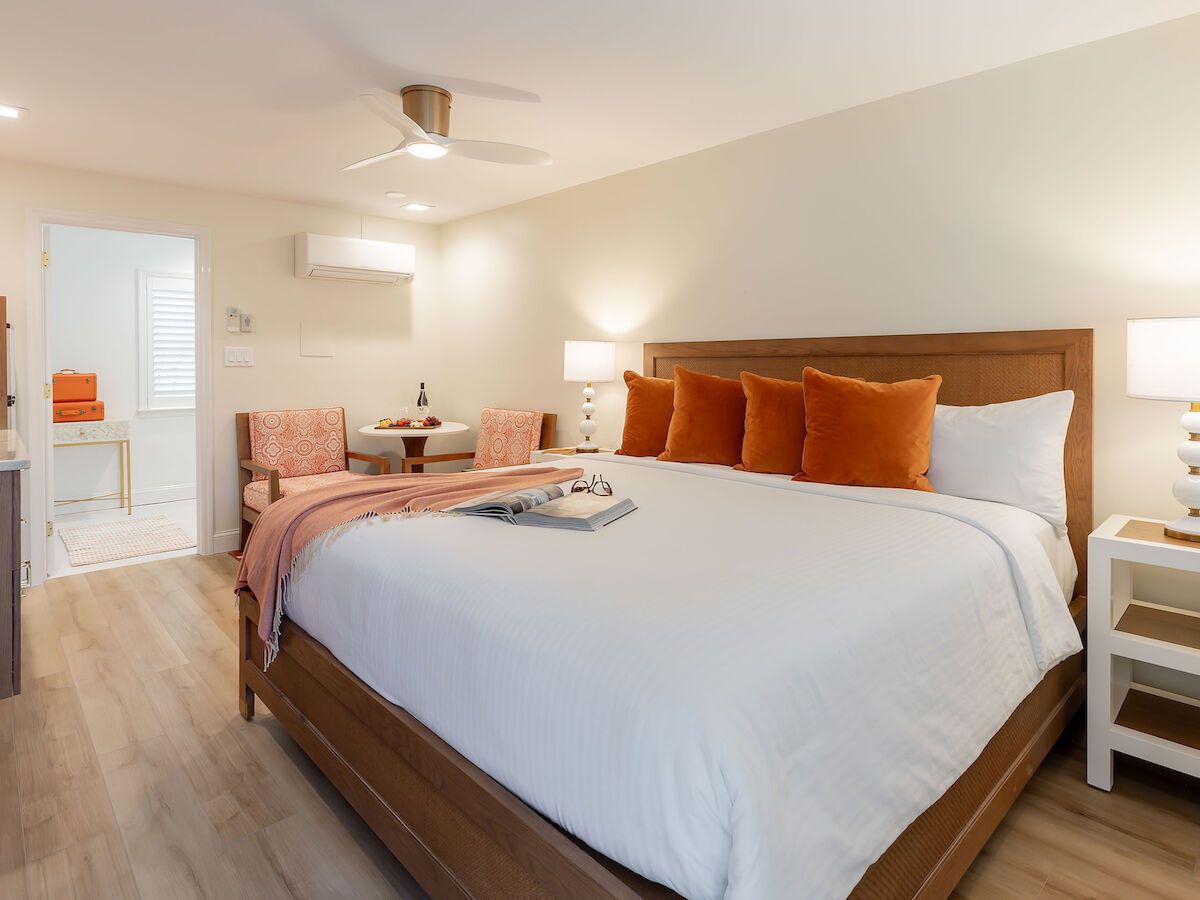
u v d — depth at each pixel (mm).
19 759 2121
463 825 1357
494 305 4965
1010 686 1694
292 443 4629
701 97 2869
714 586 1371
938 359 2752
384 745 1610
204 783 2016
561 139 3396
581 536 1788
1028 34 2326
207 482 4453
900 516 2047
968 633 1573
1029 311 2555
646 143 3457
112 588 3748
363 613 1692
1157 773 2135
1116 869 1699
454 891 1384
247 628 2342
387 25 2275
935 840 1431
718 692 1030
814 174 3125
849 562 1561
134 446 5910
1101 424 2424
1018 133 2547
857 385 2531
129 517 5535
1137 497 2365
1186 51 2203
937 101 2738
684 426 3113
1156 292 2289
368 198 4582
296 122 3146
